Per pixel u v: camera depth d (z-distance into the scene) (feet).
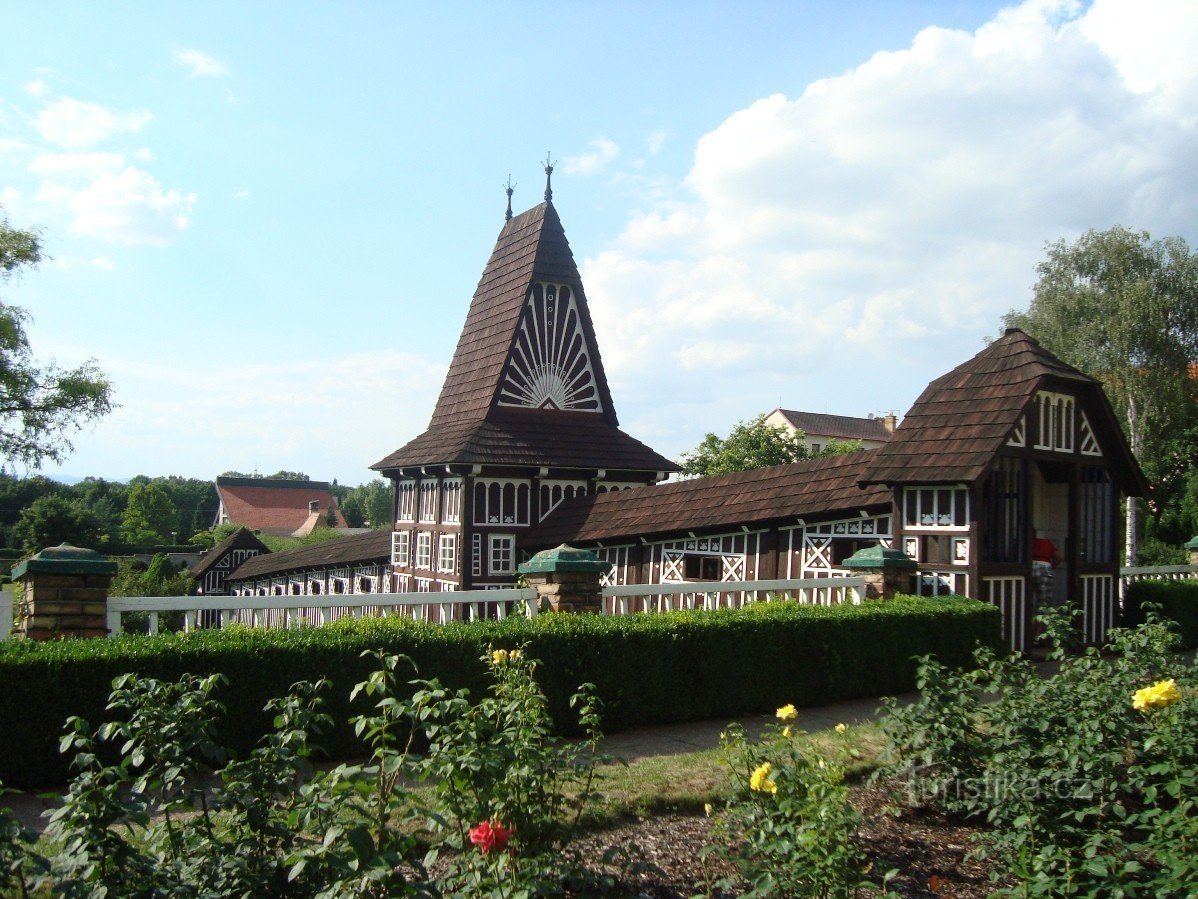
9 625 29.84
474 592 32.27
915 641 37.45
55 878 12.31
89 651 22.17
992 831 18.84
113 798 12.89
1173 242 124.06
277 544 207.62
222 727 23.22
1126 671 24.62
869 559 42.24
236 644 23.72
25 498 240.94
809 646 34.42
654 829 20.08
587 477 85.71
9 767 21.08
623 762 17.83
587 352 93.50
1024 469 47.47
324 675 24.72
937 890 17.47
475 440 82.17
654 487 71.36
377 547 103.45
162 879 12.38
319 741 24.52
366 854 12.33
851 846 15.37
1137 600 53.11
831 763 19.03
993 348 49.67
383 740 14.85
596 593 33.55
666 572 64.08
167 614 94.22
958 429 46.78
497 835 13.38
